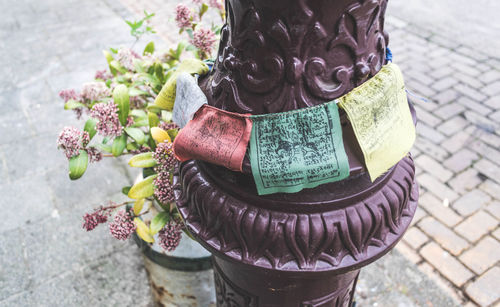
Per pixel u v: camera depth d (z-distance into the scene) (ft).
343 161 2.49
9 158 9.36
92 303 6.49
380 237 2.97
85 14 16.37
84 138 4.67
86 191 8.55
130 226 4.65
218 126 2.64
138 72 5.63
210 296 5.46
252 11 2.40
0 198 8.32
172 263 4.99
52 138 9.96
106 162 9.31
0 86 11.91
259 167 2.53
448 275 7.08
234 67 2.60
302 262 2.83
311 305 3.70
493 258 7.32
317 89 2.44
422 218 8.11
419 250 7.51
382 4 2.53
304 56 2.40
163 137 4.35
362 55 2.50
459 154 9.61
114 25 15.47
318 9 2.27
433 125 10.46
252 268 2.89
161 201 4.42
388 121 2.62
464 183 8.88
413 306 6.41
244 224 2.80
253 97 2.58
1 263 7.05
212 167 3.04
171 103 3.30
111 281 6.81
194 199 3.13
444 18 15.60
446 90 11.66
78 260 7.12
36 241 7.43
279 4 2.27
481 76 12.19
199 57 5.70
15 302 6.46
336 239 2.77
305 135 2.48
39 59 13.26
